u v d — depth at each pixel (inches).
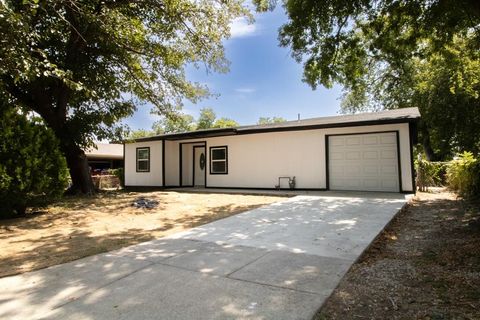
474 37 419.8
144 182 665.6
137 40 401.1
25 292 119.8
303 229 221.3
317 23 363.6
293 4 344.8
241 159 559.5
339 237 196.4
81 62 399.9
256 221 253.9
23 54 249.6
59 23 355.9
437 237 196.5
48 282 130.0
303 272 136.2
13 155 271.3
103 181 732.7
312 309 101.8
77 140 440.5
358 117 493.0
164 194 478.0
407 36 389.1
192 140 628.1
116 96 449.7
